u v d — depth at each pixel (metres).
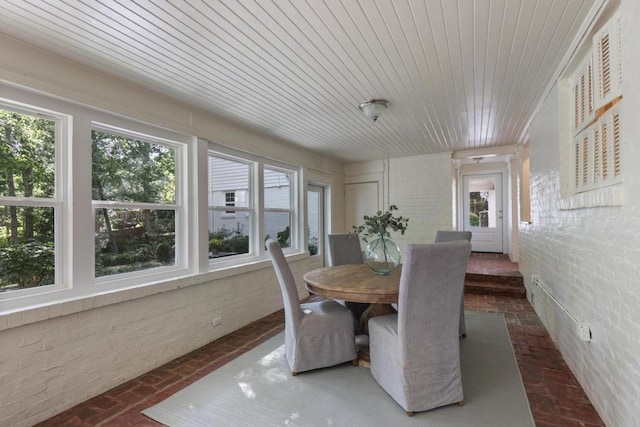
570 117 2.48
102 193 2.45
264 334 3.38
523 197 4.88
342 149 5.17
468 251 1.97
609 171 1.81
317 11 1.68
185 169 3.08
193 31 1.84
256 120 3.56
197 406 2.04
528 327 3.36
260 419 1.90
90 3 1.57
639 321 1.41
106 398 2.18
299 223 5.03
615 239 1.63
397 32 1.90
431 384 1.96
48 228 2.11
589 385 2.02
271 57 2.17
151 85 2.58
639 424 1.41
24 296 1.96
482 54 2.20
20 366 1.87
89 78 2.26
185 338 2.92
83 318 2.17
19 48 1.89
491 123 3.84
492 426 1.80
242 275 3.67
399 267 3.20
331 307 2.70
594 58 1.92
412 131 4.12
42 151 2.10
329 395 2.14
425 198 5.66
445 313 1.98
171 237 2.98
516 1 1.65
